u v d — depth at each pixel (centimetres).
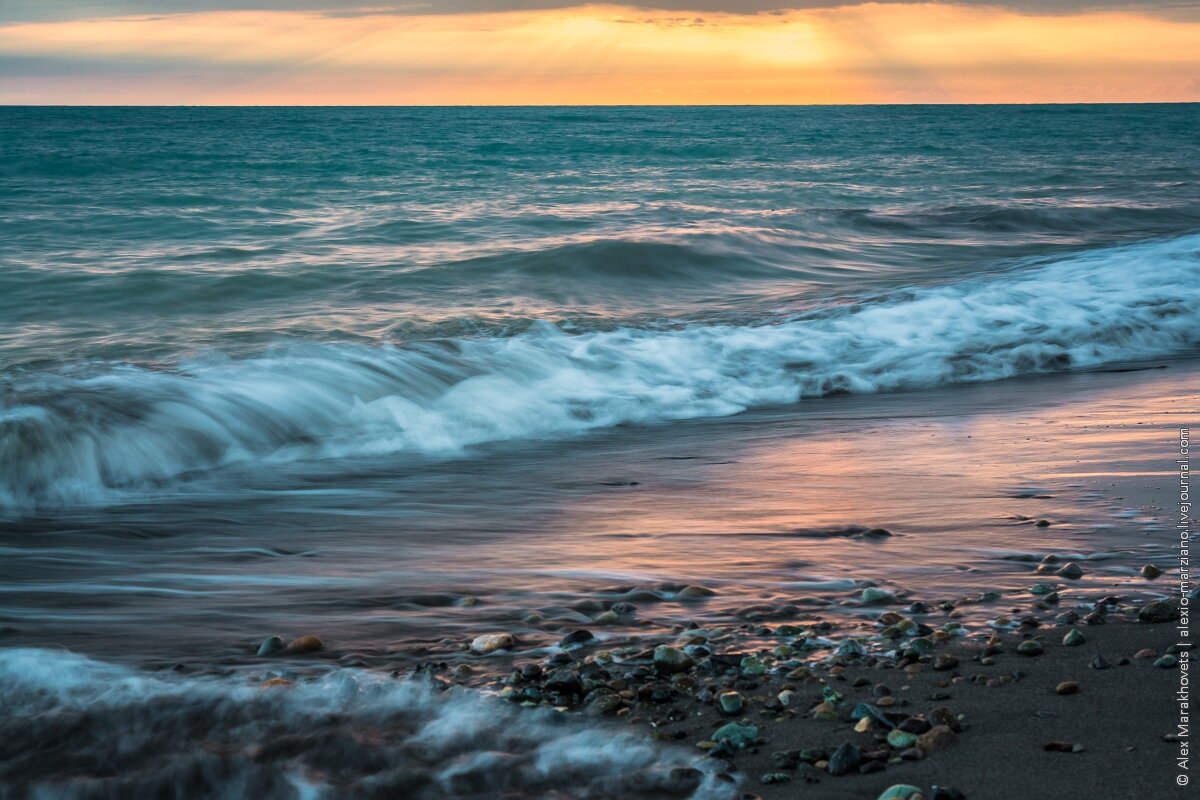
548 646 400
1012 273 1659
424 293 1519
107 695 329
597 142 6875
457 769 286
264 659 384
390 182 3775
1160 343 1198
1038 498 615
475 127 9856
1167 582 466
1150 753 299
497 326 1260
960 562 506
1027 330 1216
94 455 719
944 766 293
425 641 407
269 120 12038
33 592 472
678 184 3806
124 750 290
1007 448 745
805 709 336
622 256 1767
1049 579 476
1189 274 1537
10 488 666
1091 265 1684
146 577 497
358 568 511
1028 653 378
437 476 721
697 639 402
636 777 286
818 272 1788
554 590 473
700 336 1195
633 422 903
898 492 641
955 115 15838
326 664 379
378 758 290
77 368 942
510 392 952
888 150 6259
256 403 855
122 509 637
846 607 445
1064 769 290
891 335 1205
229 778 276
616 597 462
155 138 6919
